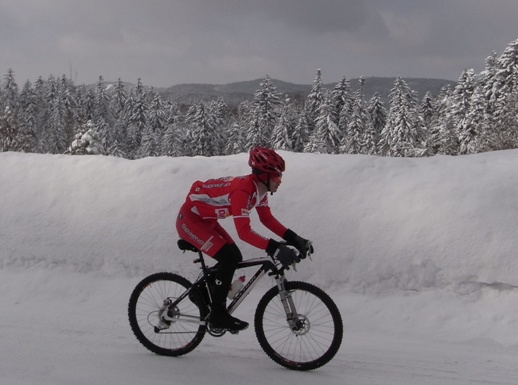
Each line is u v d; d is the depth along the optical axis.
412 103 58.41
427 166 6.72
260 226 6.16
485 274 5.17
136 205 6.68
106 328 4.95
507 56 46.09
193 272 5.95
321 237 5.89
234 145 60.75
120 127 80.62
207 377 3.73
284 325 3.95
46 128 70.12
